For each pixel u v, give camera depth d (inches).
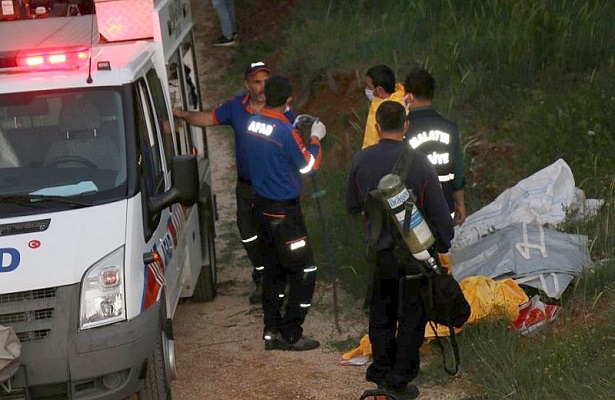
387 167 267.6
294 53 666.8
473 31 541.6
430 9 609.0
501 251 332.8
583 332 286.0
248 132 327.0
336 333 346.9
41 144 278.7
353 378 304.8
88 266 249.6
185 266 344.5
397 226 255.3
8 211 263.9
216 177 583.2
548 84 477.4
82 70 293.9
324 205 464.4
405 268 263.3
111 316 248.2
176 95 372.2
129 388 251.1
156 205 275.9
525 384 272.1
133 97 285.1
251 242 367.6
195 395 299.1
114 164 275.1
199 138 419.8
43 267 247.6
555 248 329.1
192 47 432.1
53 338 243.1
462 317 265.9
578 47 492.1
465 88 493.0
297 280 330.0
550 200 363.9
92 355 243.9
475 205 406.6
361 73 583.2
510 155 430.9
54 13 376.2
